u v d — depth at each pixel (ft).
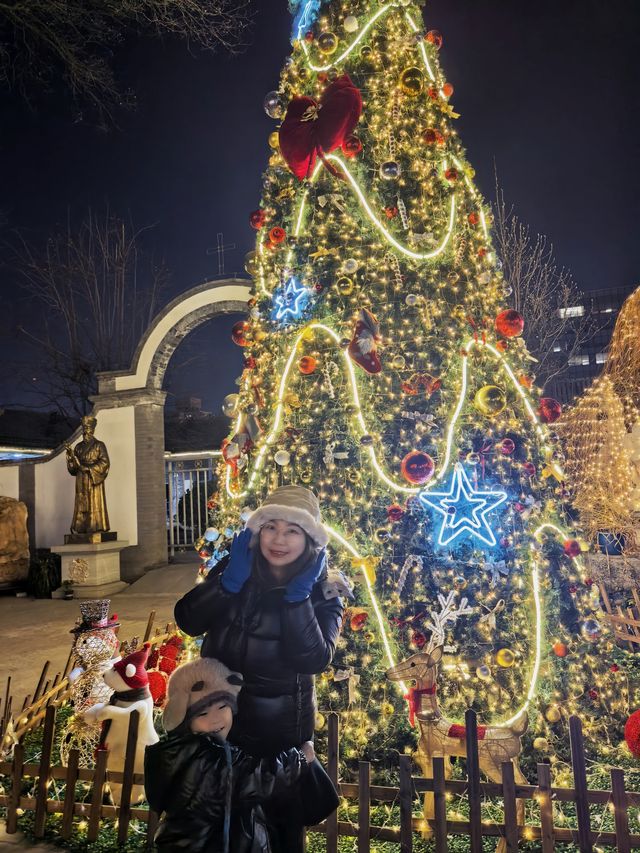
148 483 45.65
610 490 24.80
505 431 15.25
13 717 18.31
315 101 16.22
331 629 8.39
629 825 11.32
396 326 15.31
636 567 23.50
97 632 14.34
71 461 43.37
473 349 15.55
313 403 15.47
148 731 12.52
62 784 13.64
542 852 9.75
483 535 14.51
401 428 15.02
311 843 11.09
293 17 17.85
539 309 61.67
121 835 11.11
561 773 13.26
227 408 17.66
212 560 16.10
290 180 16.90
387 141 15.94
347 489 14.89
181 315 45.37
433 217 15.97
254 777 7.91
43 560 44.32
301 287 15.93
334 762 10.07
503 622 14.53
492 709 13.84
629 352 25.84
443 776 9.73
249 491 15.96
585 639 14.96
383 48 16.42
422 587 14.48
